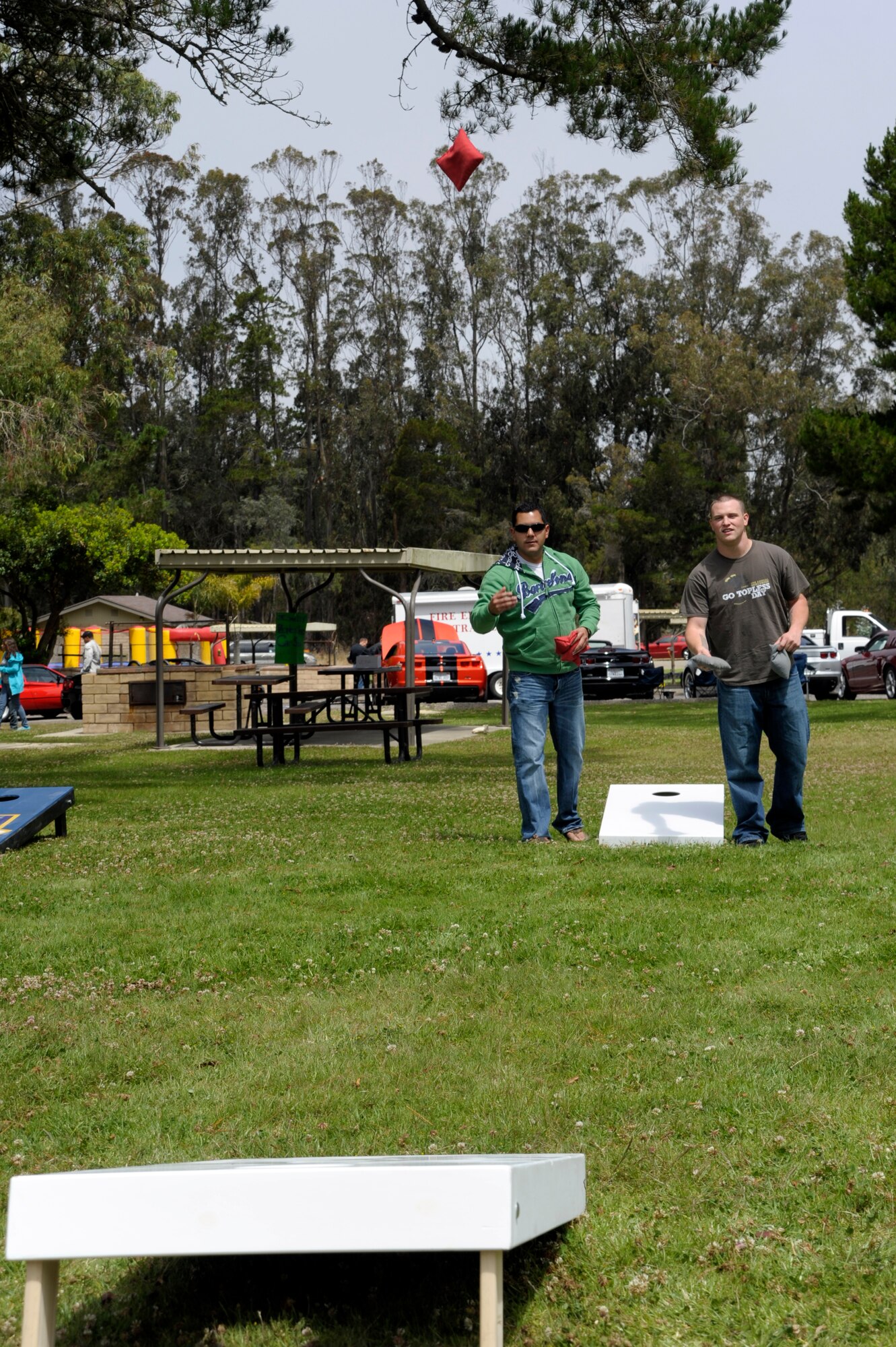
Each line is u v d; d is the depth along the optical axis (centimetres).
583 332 7094
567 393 7338
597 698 3838
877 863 682
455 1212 216
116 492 6612
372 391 7525
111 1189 220
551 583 816
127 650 4344
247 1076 408
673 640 6041
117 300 2819
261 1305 267
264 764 1739
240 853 842
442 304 7419
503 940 566
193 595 5881
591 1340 246
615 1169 323
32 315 2556
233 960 557
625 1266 273
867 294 3008
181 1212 219
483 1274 217
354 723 1703
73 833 988
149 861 826
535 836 822
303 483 8012
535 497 7238
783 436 6438
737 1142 336
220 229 7681
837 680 3422
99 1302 270
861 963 504
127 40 1436
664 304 7056
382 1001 491
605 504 6881
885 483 2980
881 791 1151
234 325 7756
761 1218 291
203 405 8019
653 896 630
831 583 7250
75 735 2659
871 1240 276
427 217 7388
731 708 756
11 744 2438
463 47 1285
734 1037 423
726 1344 242
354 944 575
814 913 584
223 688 2742
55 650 5647
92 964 564
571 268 7225
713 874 665
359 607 7756
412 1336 250
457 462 7275
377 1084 395
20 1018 486
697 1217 295
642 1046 420
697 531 6825
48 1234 220
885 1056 394
